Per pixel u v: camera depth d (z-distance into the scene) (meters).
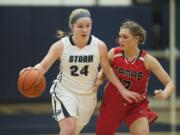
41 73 9.29
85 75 9.45
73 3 24.80
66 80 9.48
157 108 23.81
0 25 23.09
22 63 23.34
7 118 20.45
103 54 9.53
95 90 9.61
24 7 23.16
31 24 23.25
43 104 23.83
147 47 23.92
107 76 9.70
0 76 23.30
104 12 23.34
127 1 25.11
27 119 20.17
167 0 25.09
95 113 21.56
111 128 10.05
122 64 9.72
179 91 24.62
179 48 25.33
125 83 9.80
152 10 24.95
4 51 23.22
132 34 9.49
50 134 16.44
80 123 9.76
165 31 25.06
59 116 9.22
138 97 9.54
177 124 18.94
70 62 9.37
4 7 23.08
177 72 24.55
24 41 23.28
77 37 9.24
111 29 23.41
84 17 9.16
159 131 17.19
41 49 23.34
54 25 23.28
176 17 24.97
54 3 24.70
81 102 9.54
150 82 23.73
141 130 9.52
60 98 9.39
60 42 9.40
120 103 9.86
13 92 23.45
